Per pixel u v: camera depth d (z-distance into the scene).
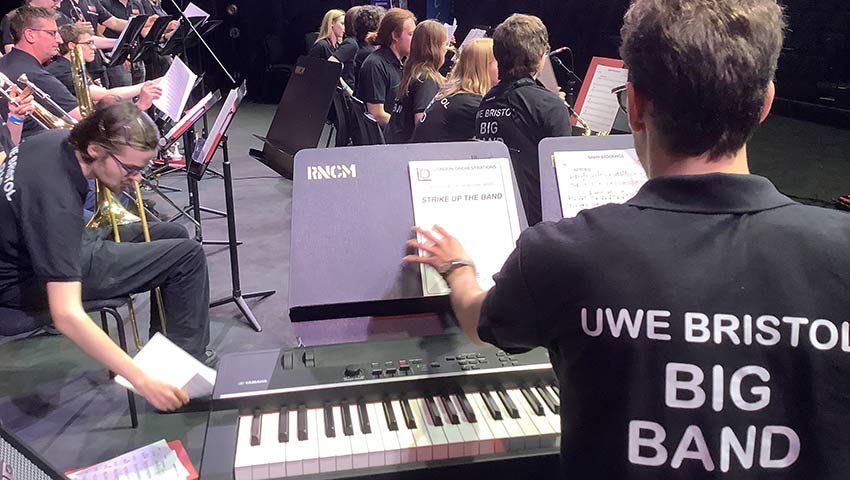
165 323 2.55
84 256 2.30
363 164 1.34
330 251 1.29
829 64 7.51
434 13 9.56
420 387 1.20
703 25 0.72
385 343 1.30
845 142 6.50
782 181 5.25
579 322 0.77
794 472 0.72
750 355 0.72
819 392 0.71
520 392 1.23
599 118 3.01
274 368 1.23
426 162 1.35
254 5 9.79
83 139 2.02
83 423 2.38
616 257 0.76
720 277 0.73
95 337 1.82
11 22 3.49
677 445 0.73
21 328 2.22
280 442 1.10
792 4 7.69
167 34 5.55
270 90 9.50
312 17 10.23
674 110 0.75
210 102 3.21
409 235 1.31
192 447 2.26
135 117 2.06
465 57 2.92
